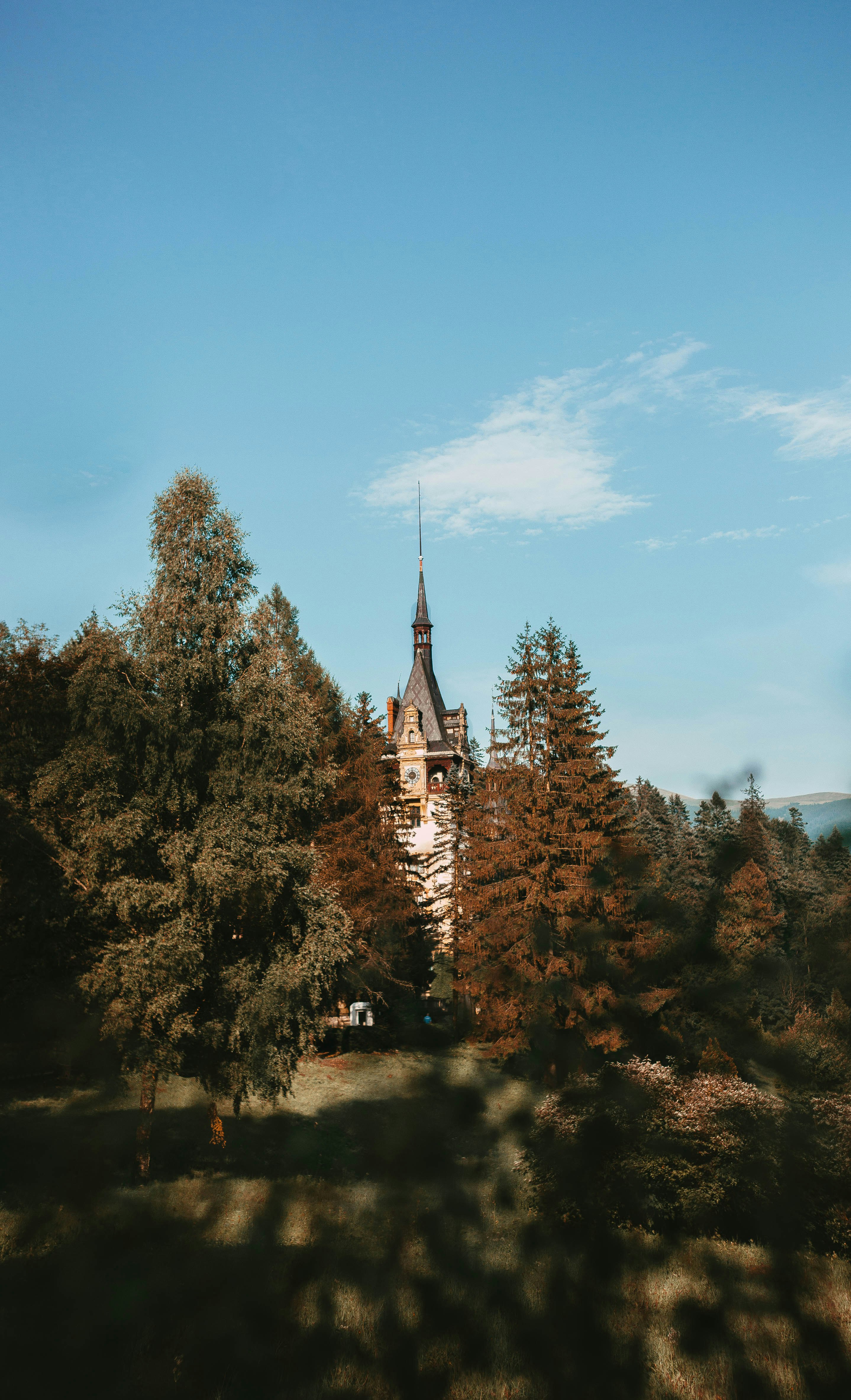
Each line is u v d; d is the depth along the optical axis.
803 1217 17.00
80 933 21.02
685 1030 30.83
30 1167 18.84
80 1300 11.52
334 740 44.00
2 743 23.62
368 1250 14.80
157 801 20.81
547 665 42.66
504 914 39.72
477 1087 32.62
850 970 22.58
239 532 24.08
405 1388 10.27
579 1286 13.58
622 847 39.16
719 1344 11.88
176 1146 23.28
